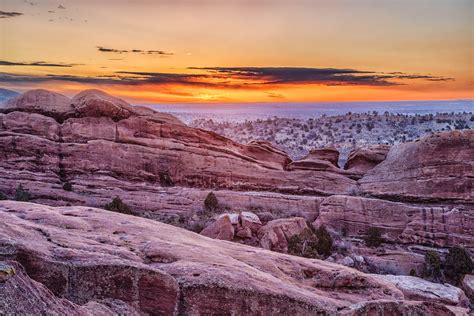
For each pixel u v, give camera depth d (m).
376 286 24.84
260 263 23.61
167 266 19.09
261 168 66.38
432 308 21.42
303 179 65.38
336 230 56.28
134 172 62.69
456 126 170.38
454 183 55.34
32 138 61.47
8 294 10.38
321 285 24.27
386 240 53.94
